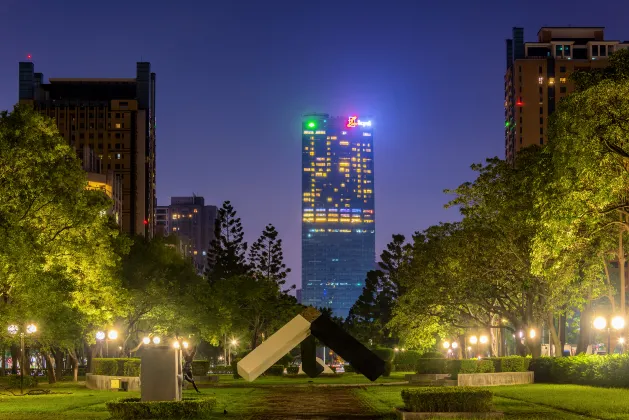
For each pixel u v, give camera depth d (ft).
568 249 118.52
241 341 368.89
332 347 43.50
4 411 89.04
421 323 190.80
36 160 116.16
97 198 136.36
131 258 210.79
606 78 105.81
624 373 115.96
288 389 150.20
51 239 122.72
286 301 309.83
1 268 104.37
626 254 136.67
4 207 112.37
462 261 166.61
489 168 160.76
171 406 73.87
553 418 72.23
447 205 164.04
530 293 165.68
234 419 79.30
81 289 134.51
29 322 129.18
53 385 165.27
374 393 126.00
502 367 145.28
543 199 113.09
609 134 100.17
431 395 75.56
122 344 199.93
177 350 78.69
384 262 352.49
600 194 101.30
